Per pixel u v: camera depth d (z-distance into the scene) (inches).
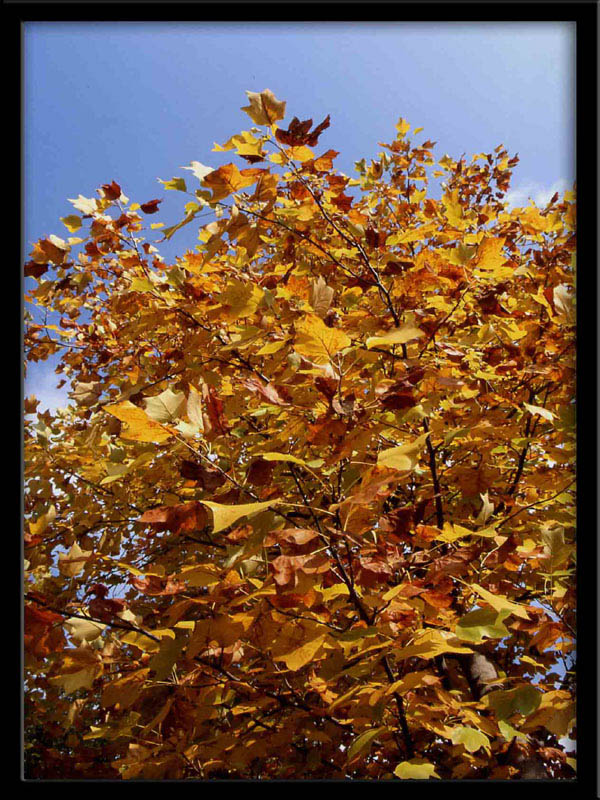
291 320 67.6
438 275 82.0
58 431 125.8
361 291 100.7
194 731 73.6
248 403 92.7
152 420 42.6
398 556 56.6
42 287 103.3
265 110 65.9
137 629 61.9
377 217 121.6
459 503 103.8
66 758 111.7
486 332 87.1
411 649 48.8
